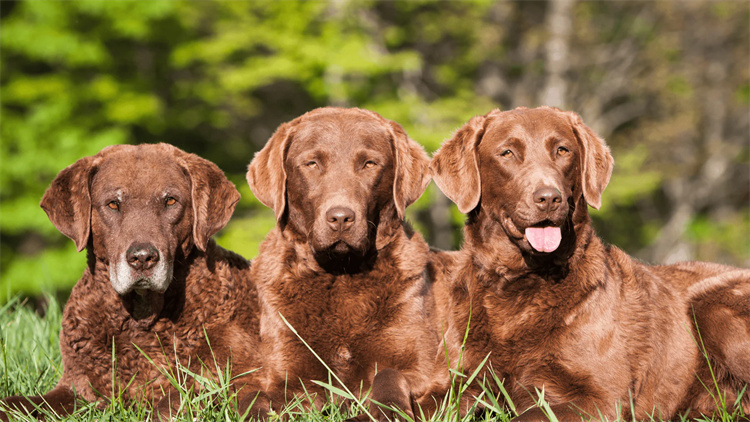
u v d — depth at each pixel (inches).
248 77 756.6
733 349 242.7
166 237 227.5
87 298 232.1
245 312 244.1
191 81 882.8
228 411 203.2
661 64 976.3
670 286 255.0
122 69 840.9
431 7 861.2
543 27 916.6
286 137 247.6
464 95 817.5
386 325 237.1
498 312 224.8
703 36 1019.3
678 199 1111.6
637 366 222.4
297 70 749.3
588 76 991.6
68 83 791.1
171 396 214.4
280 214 242.5
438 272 264.4
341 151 237.6
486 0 826.2
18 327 290.7
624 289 231.3
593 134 232.2
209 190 241.4
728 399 244.5
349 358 236.4
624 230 1113.4
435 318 251.3
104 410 212.5
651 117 1076.5
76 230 230.1
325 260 238.4
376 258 241.4
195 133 939.3
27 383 234.5
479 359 225.6
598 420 203.2
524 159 220.8
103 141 763.4
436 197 845.2
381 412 202.2
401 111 741.3
